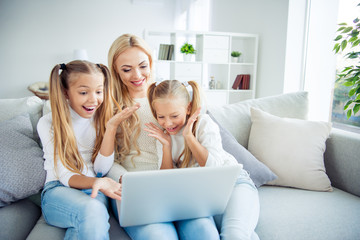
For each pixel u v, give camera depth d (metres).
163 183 0.82
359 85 1.34
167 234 0.88
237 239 0.89
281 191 1.40
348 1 2.32
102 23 5.52
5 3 5.11
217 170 0.85
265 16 3.25
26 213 1.15
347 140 1.46
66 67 1.14
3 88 5.30
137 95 1.48
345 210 1.19
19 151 1.16
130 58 1.36
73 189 1.05
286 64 2.91
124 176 0.78
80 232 0.85
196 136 1.25
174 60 3.51
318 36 2.68
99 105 1.19
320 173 1.41
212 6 4.54
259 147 1.53
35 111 1.43
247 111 1.72
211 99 3.54
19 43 5.25
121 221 0.88
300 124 1.53
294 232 1.05
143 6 5.64
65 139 1.13
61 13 5.34
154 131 1.26
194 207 0.91
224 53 3.48
